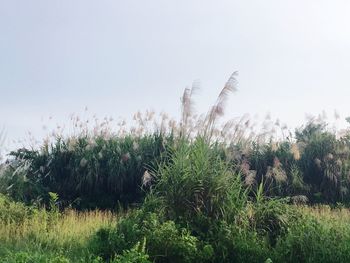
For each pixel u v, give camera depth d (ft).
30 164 72.13
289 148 70.85
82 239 43.06
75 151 71.51
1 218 50.47
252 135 67.87
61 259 30.40
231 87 43.04
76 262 34.19
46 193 67.87
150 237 35.50
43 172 71.97
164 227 35.83
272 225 40.09
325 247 35.42
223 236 36.91
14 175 68.28
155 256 34.83
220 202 39.75
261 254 36.17
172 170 41.39
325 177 70.38
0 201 55.26
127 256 30.86
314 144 72.90
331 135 74.43
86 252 37.83
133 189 68.80
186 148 42.73
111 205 67.46
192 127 44.60
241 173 46.11
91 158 69.62
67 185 69.87
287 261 35.73
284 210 41.45
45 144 72.84
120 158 69.51
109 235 37.24
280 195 65.05
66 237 44.39
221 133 45.93
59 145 72.54
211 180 40.14
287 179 66.39
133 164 68.59
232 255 36.40
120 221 39.22
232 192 40.24
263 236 38.75
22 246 40.83
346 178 70.38
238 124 51.52
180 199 39.73
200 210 39.63
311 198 68.90
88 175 68.28
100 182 68.80
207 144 42.47
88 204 67.10
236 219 38.93
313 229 36.99
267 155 68.54
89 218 53.36
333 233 37.01
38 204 63.00
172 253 34.96
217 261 36.09
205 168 40.65
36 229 46.26
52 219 51.96
